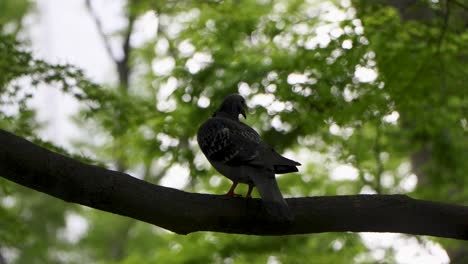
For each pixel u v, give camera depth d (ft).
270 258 52.21
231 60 43.01
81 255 89.71
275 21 41.98
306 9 52.06
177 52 48.85
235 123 24.98
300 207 22.06
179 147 42.91
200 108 42.01
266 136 47.88
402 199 22.48
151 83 47.16
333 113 38.50
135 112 40.32
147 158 44.50
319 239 54.19
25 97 35.76
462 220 22.49
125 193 20.65
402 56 37.70
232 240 51.34
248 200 22.06
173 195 21.33
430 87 39.83
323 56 37.01
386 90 37.91
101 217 88.48
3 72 35.40
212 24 44.62
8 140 19.88
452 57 40.06
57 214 80.43
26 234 41.37
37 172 19.99
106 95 37.78
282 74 38.37
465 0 41.47
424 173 55.93
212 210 21.66
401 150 53.11
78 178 20.27
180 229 21.58
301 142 48.70
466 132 45.80
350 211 22.16
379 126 42.29
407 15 46.52
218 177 48.83
